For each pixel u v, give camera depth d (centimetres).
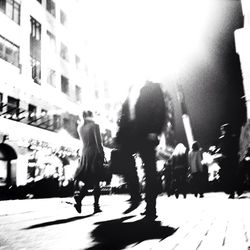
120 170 621
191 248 275
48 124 2756
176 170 1234
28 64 2581
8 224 496
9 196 1678
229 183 1064
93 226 448
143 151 502
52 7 3191
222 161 1067
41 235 379
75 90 3581
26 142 2172
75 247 299
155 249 275
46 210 768
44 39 2923
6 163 2127
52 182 1727
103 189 1948
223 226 414
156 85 506
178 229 397
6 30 2352
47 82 2948
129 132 512
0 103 2092
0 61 2230
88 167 626
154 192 500
